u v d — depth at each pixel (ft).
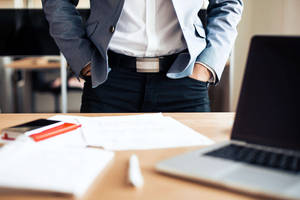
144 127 2.88
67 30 4.56
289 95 2.05
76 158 1.91
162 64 4.51
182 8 4.26
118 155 2.15
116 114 3.56
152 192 1.58
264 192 1.44
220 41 4.67
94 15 4.50
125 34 4.42
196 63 4.58
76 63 4.60
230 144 2.11
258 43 2.23
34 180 1.58
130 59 4.51
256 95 2.19
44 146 2.10
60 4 4.66
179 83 4.64
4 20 9.71
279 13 10.16
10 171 1.68
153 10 4.28
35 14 9.68
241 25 11.78
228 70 9.98
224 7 4.92
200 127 2.94
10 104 11.89
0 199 1.49
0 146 2.35
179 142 2.44
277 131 2.04
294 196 1.37
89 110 4.81
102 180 1.74
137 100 4.70
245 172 1.63
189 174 1.67
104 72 4.44
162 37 4.39
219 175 1.60
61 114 3.60
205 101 4.94
